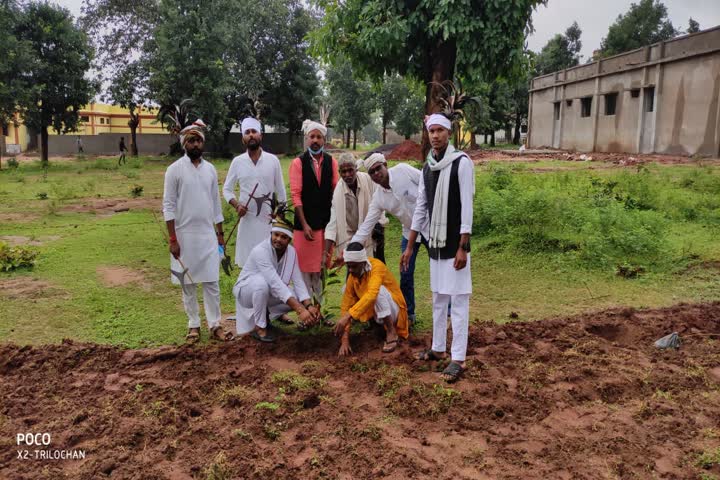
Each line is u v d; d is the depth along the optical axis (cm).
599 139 3422
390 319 496
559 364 451
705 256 768
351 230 550
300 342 507
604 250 767
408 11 917
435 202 429
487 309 607
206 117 3409
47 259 836
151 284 711
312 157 559
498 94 4419
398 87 4859
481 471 315
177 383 423
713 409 379
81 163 3419
